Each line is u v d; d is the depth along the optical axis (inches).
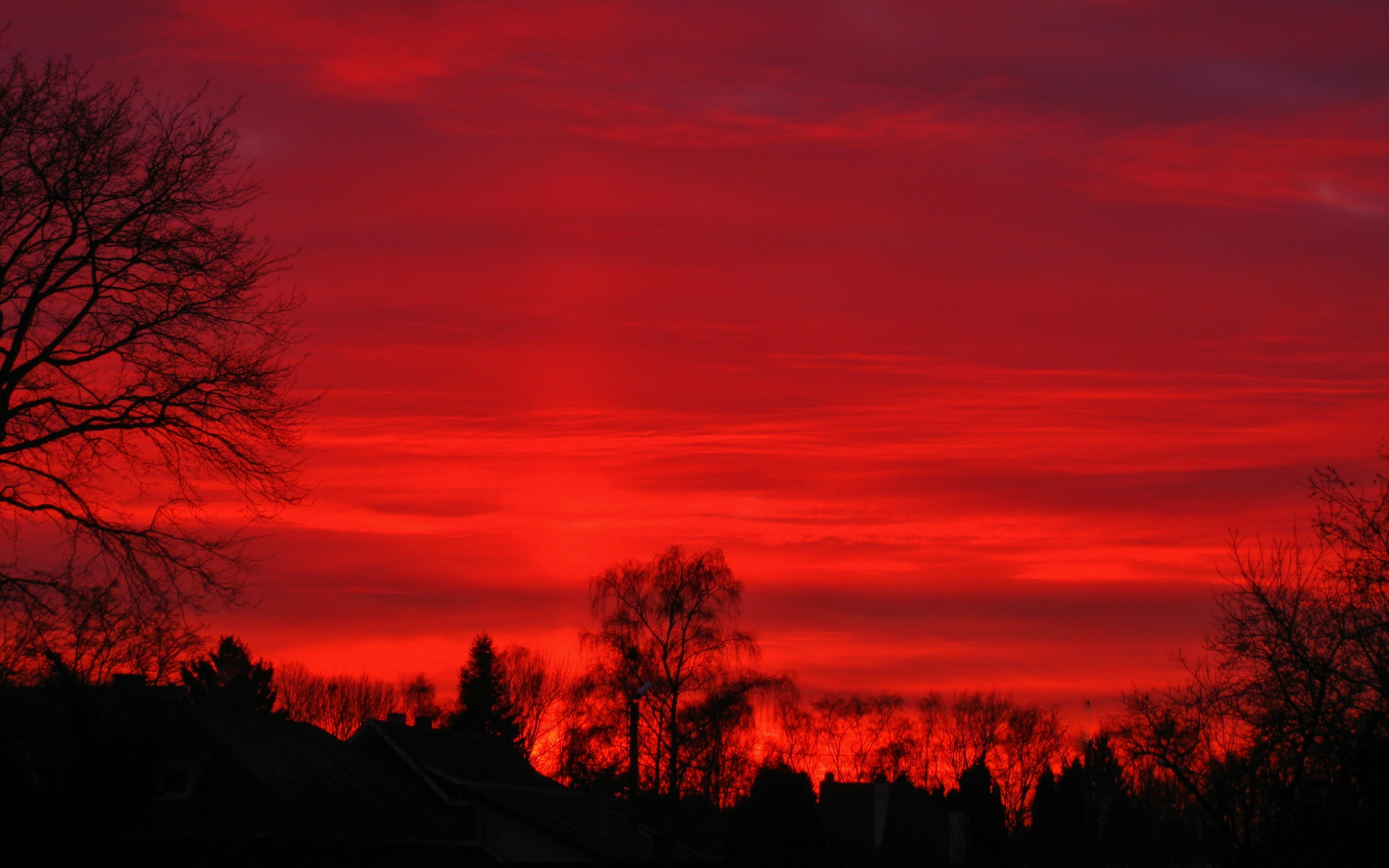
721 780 3100.4
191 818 1892.2
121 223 1240.2
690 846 3307.1
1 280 1205.1
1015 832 4948.3
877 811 3900.1
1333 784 1283.2
